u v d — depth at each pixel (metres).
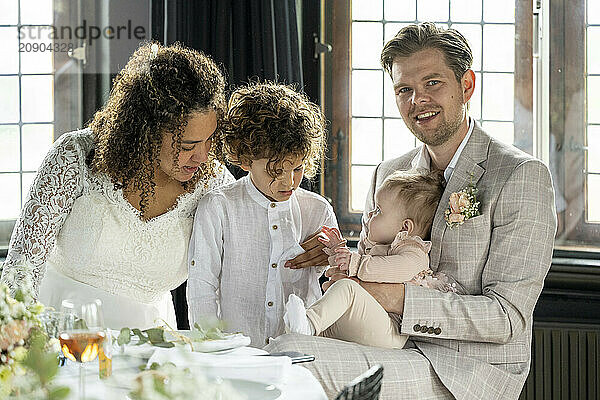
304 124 2.82
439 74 2.79
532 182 2.69
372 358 2.53
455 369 2.58
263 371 1.92
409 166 3.11
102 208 2.77
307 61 4.26
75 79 4.23
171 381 1.60
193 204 2.94
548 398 3.88
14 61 4.23
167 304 3.08
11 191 4.26
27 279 2.32
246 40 4.00
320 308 2.61
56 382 1.83
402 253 2.73
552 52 4.14
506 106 4.23
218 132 2.79
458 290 2.72
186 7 3.95
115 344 2.14
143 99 2.66
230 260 2.91
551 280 3.88
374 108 4.28
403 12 4.26
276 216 2.92
